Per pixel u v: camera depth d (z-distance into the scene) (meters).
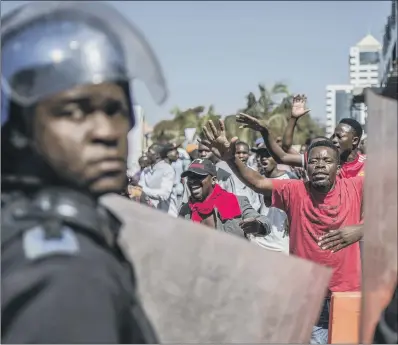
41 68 1.32
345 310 1.71
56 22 1.37
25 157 1.36
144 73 1.46
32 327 1.14
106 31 1.39
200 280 1.64
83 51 1.34
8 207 1.35
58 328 1.14
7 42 1.38
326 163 4.22
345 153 5.63
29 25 1.38
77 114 1.33
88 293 1.18
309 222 4.20
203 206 5.07
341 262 3.95
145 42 1.45
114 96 1.36
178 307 1.63
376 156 1.50
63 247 1.22
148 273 1.65
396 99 1.58
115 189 1.36
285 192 4.35
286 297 1.61
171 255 1.66
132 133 1.50
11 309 1.18
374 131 1.50
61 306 1.15
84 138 1.32
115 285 1.24
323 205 4.19
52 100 1.32
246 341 1.61
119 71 1.37
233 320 1.62
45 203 1.31
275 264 1.63
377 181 1.50
